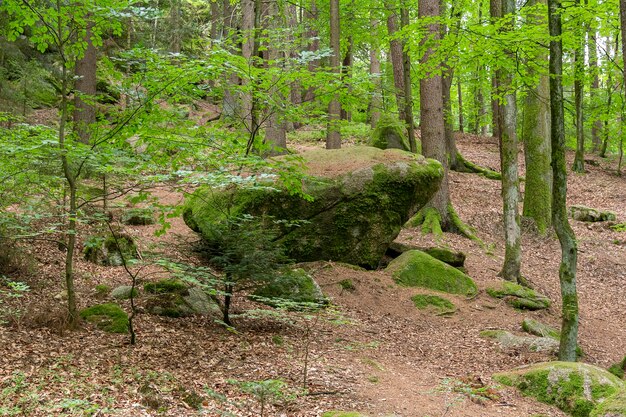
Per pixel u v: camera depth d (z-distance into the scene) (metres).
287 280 8.41
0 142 6.52
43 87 16.27
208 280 7.82
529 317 11.48
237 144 8.23
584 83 21.73
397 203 12.02
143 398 5.68
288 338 8.55
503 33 9.73
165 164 7.79
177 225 13.25
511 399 7.11
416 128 29.44
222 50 7.06
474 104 31.92
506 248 13.29
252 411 5.78
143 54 7.08
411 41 11.23
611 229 18.92
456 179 22.34
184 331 8.17
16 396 5.46
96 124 7.42
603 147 29.36
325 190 11.53
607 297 14.05
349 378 7.16
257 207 11.22
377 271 12.23
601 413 3.56
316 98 8.42
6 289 8.50
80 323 7.71
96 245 7.75
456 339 9.84
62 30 8.01
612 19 10.77
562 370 7.29
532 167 17.41
